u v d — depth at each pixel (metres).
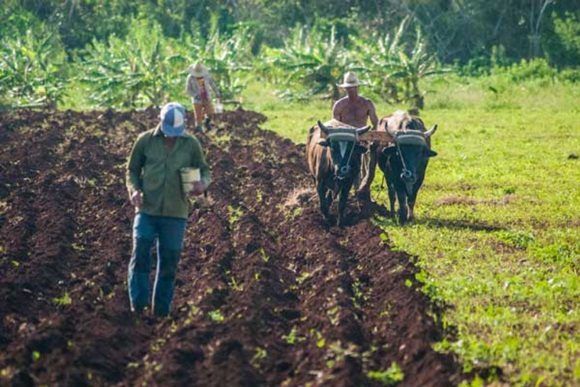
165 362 22.92
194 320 26.12
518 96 88.00
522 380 22.52
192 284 30.56
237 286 30.00
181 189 26.50
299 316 27.45
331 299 27.34
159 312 26.86
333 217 40.06
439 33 122.00
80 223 38.44
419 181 39.44
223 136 61.75
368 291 29.70
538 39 118.69
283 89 88.56
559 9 122.69
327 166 38.41
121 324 25.94
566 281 30.50
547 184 47.53
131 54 83.75
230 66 84.31
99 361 23.11
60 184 44.03
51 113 72.00
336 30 121.31
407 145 37.94
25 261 32.28
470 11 121.44
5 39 93.44
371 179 40.81
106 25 120.81
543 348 24.86
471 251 34.53
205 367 23.11
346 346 23.77
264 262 31.58
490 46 121.06
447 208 42.41
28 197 42.59
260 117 72.69
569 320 26.98
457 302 28.55
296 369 23.17
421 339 24.08
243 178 48.31
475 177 49.34
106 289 29.39
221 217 39.28
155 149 26.52
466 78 101.56
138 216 26.69
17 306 27.11
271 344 24.64
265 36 123.75
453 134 64.56
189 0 127.62
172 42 99.75
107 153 54.22
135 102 83.06
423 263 32.72
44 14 121.69
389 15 123.25
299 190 44.16
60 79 85.12
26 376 22.14
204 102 60.53
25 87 80.62
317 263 32.41
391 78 82.06
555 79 96.94
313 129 41.41
